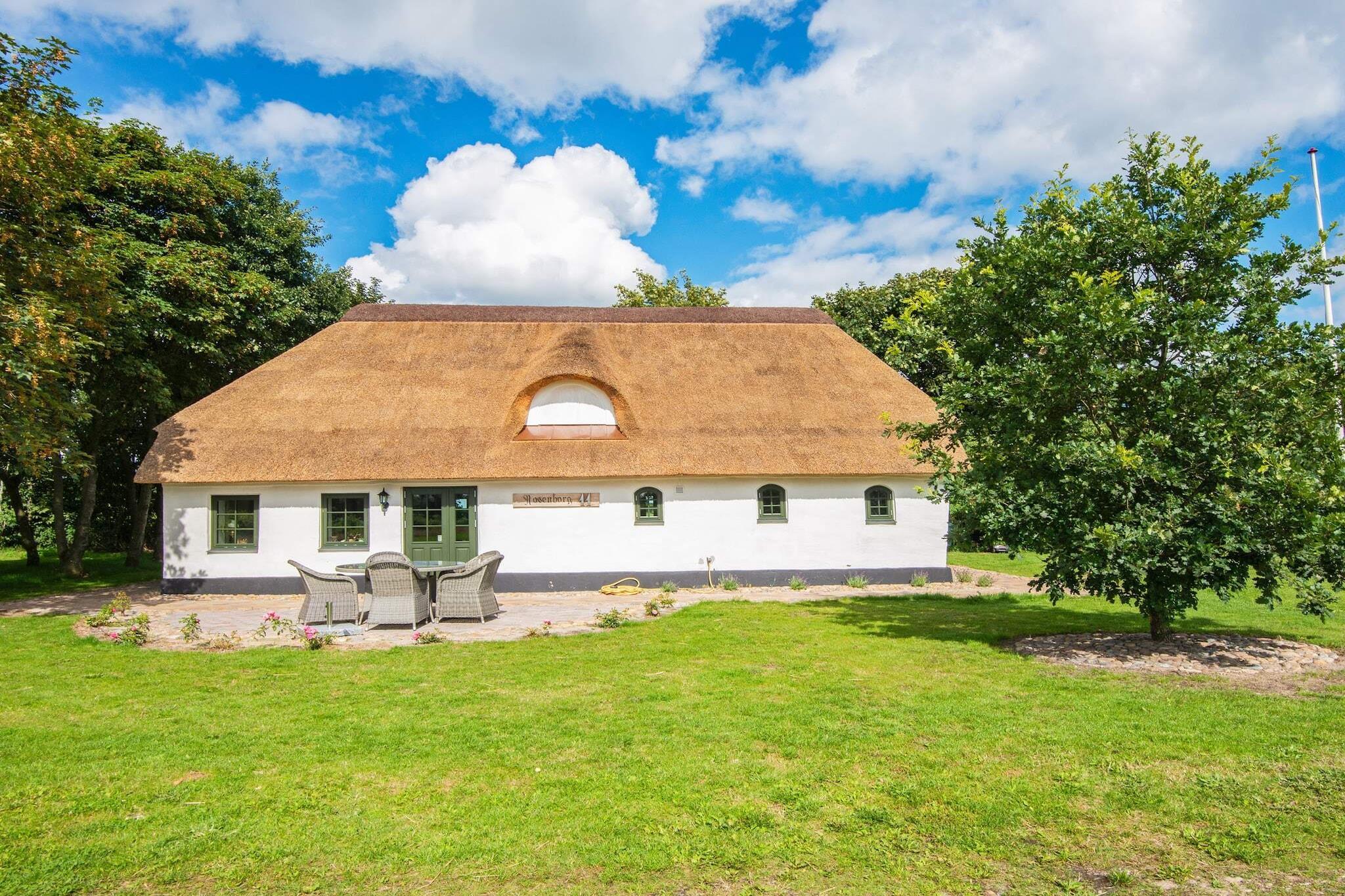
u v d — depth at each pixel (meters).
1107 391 10.24
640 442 19.64
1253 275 10.26
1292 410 9.80
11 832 5.53
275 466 18.34
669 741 7.33
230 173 25.27
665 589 18.66
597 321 24.02
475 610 14.34
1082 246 10.85
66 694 9.14
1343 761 6.59
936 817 5.72
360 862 5.17
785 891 4.82
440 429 19.55
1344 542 9.28
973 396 11.30
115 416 23.20
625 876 4.98
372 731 7.70
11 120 14.36
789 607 15.70
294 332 28.55
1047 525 10.64
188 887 4.88
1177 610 10.52
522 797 6.11
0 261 14.15
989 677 9.65
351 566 14.19
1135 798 5.97
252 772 6.66
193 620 12.62
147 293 18.56
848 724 7.77
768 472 19.30
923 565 20.20
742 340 23.59
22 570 24.14
